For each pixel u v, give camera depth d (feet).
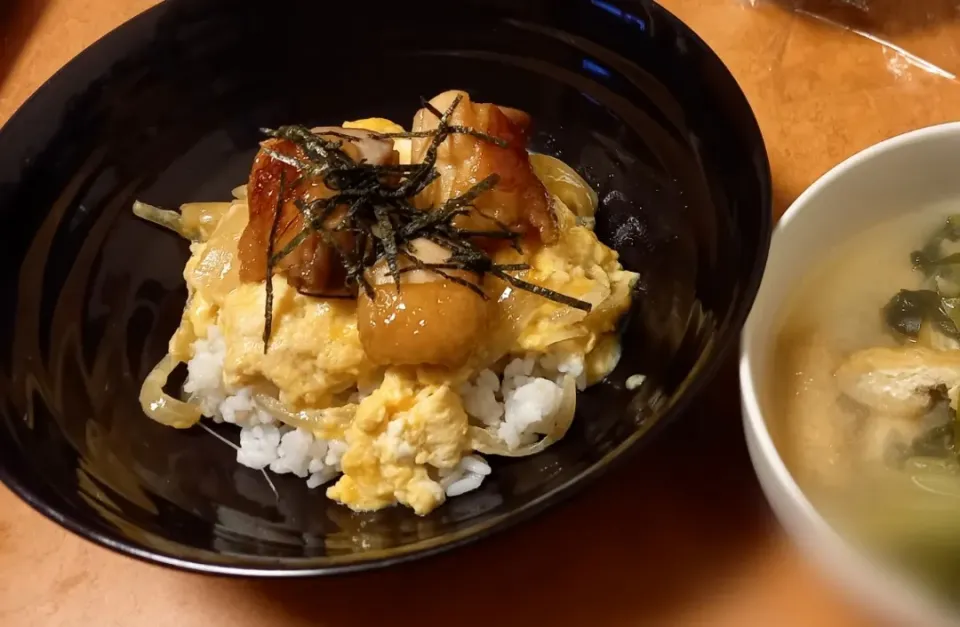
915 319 0.72
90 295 0.89
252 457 0.87
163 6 0.91
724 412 0.80
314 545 0.75
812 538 0.59
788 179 0.94
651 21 0.83
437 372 0.82
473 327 0.79
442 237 0.81
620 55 0.88
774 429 0.68
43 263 0.86
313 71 1.00
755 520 0.75
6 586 0.80
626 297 0.89
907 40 1.02
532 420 0.82
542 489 0.76
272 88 1.00
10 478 0.70
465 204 0.82
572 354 0.86
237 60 0.96
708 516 0.75
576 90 0.94
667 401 0.72
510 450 0.84
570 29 0.90
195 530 0.75
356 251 0.82
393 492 0.81
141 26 0.91
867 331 0.73
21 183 0.85
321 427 0.85
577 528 0.76
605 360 0.88
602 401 0.86
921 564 0.60
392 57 0.99
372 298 0.79
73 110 0.89
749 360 0.66
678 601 0.72
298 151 0.86
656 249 0.90
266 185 0.87
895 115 0.97
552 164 0.95
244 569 0.64
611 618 0.72
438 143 0.84
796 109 0.99
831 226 0.73
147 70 0.92
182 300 0.96
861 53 1.02
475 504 0.80
